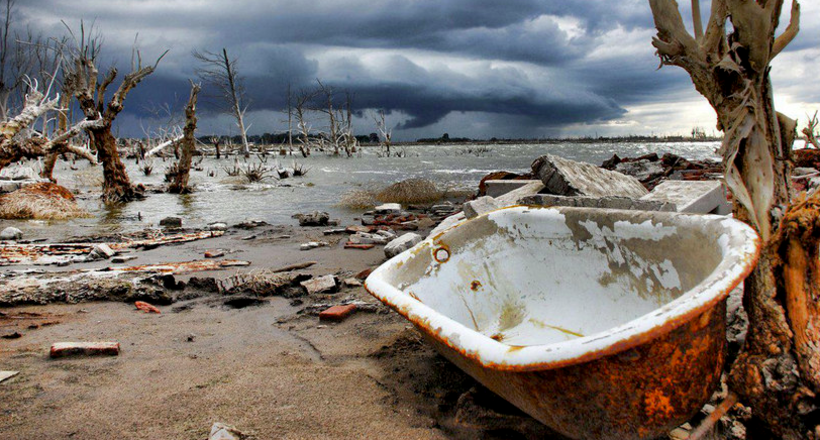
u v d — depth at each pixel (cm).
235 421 289
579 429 225
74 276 589
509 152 8212
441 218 1170
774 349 226
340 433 276
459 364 297
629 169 1532
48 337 423
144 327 450
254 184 2425
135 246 878
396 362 364
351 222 1178
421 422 285
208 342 414
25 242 918
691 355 210
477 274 387
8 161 1595
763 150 250
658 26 275
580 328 348
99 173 2916
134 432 280
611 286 343
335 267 684
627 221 325
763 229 247
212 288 570
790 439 221
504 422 271
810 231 215
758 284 235
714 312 218
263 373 352
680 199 637
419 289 357
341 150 8025
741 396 234
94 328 446
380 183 2372
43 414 299
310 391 324
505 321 379
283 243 895
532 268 388
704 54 260
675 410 214
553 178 759
